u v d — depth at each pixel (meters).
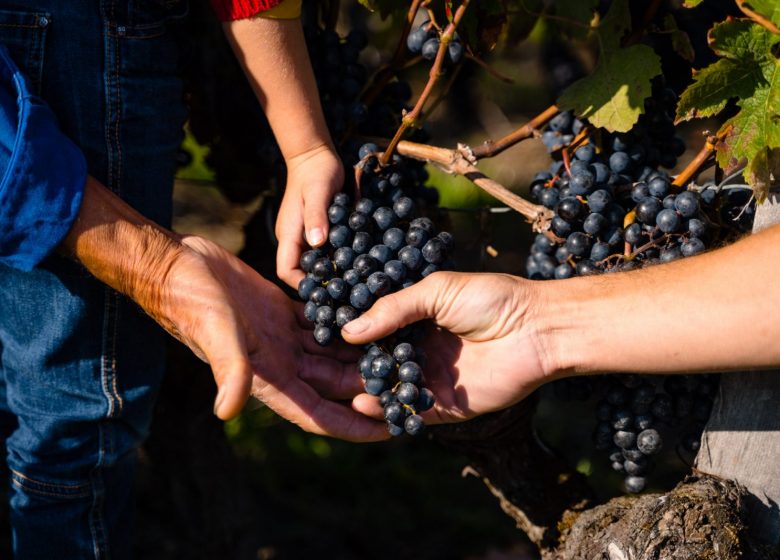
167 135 1.98
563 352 1.67
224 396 1.49
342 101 2.09
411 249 1.74
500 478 2.22
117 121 1.85
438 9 2.07
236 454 3.30
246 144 2.40
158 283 1.68
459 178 4.43
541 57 3.71
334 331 1.76
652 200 1.77
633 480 1.93
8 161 1.66
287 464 3.89
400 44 2.04
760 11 1.58
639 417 1.86
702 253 1.69
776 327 1.49
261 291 1.92
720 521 1.69
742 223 1.87
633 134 1.97
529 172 4.41
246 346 1.64
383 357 1.67
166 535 2.95
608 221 1.80
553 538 2.18
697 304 1.55
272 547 3.54
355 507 3.75
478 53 2.09
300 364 1.88
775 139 1.62
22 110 1.66
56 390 1.97
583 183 1.80
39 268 1.86
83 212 1.70
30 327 1.93
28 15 1.73
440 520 3.70
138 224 1.74
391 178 1.87
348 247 1.76
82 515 2.09
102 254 1.71
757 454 1.75
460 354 1.81
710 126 3.48
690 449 1.94
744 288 1.52
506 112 4.35
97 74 1.81
